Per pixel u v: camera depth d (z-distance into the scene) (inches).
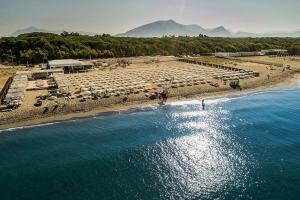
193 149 1878.7
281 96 3216.0
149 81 3553.2
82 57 5713.6
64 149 1847.9
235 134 2117.4
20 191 1418.6
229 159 1739.7
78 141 1971.0
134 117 2455.7
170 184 1489.9
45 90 3115.2
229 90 3346.5
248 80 3727.9
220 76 3843.5
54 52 5551.2
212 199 1370.6
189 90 3191.4
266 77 3969.0
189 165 1676.9
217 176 1560.0
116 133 2113.7
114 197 1376.7
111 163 1680.6
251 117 2492.6
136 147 1888.5
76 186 1461.6
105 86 3196.4
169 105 2787.9
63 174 1560.0
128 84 3314.5
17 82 3225.9
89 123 2298.2
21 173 1571.1
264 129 2204.7
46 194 1396.4
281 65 4916.3
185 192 1423.5
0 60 5388.8
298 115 2532.0
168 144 1946.4
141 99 2864.2
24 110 2386.8
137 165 1669.5
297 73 4542.3
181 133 2137.1
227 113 2598.4
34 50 5502.0
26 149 1846.7
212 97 3093.0
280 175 1547.7
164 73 4126.5
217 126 2281.0
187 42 7755.9
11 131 2108.8
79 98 2748.5
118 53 6299.2
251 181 1503.4
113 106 2679.6
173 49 7086.6
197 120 2412.6
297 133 2114.9
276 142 1963.6
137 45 6771.7
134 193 1411.2
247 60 5629.9
